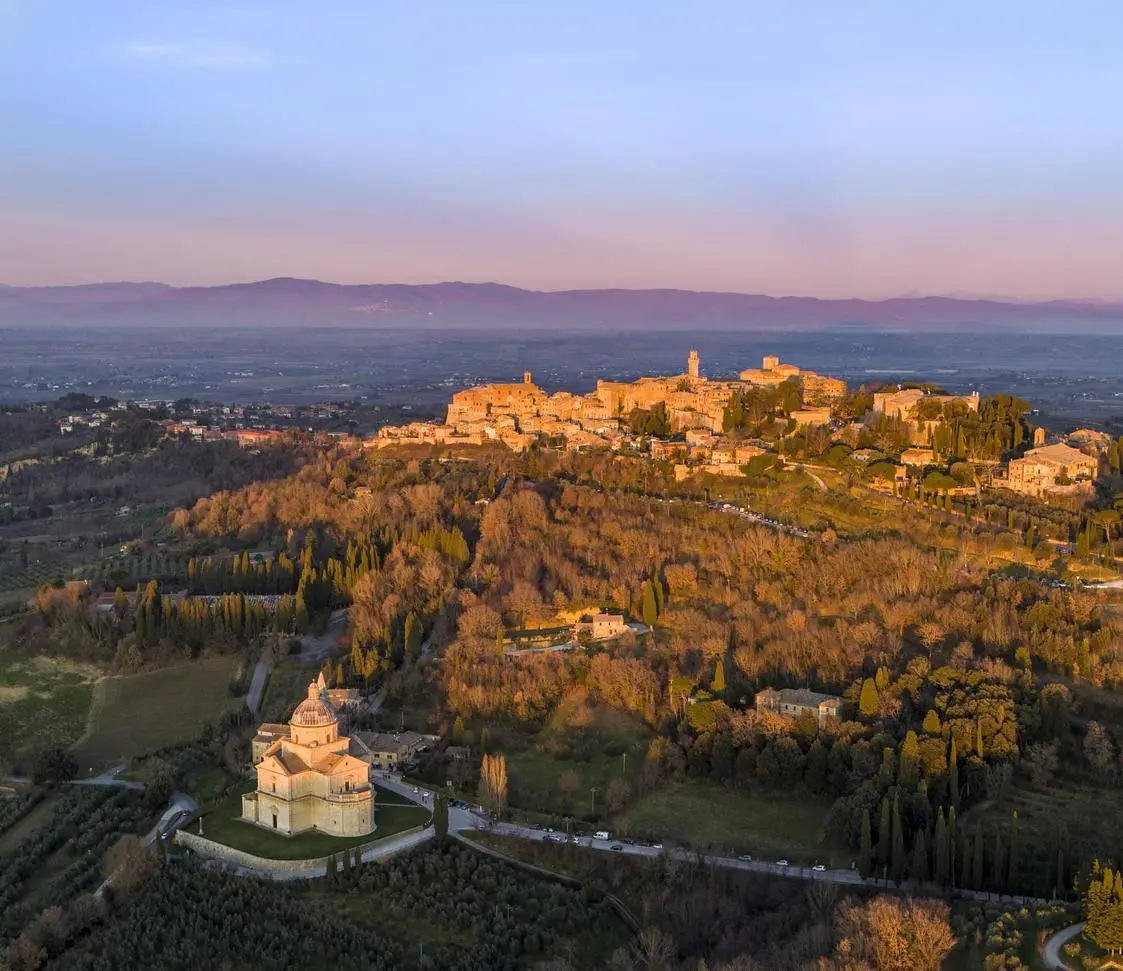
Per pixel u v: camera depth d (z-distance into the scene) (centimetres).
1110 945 15938
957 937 16862
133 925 19562
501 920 19300
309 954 18712
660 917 19475
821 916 18588
